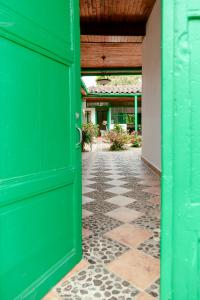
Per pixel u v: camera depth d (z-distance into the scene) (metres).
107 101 19.11
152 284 1.80
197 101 0.86
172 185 0.89
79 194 2.08
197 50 0.85
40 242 1.67
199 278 0.92
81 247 2.13
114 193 4.27
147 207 3.50
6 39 1.36
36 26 1.54
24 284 1.55
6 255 1.43
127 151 11.73
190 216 0.89
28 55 1.51
